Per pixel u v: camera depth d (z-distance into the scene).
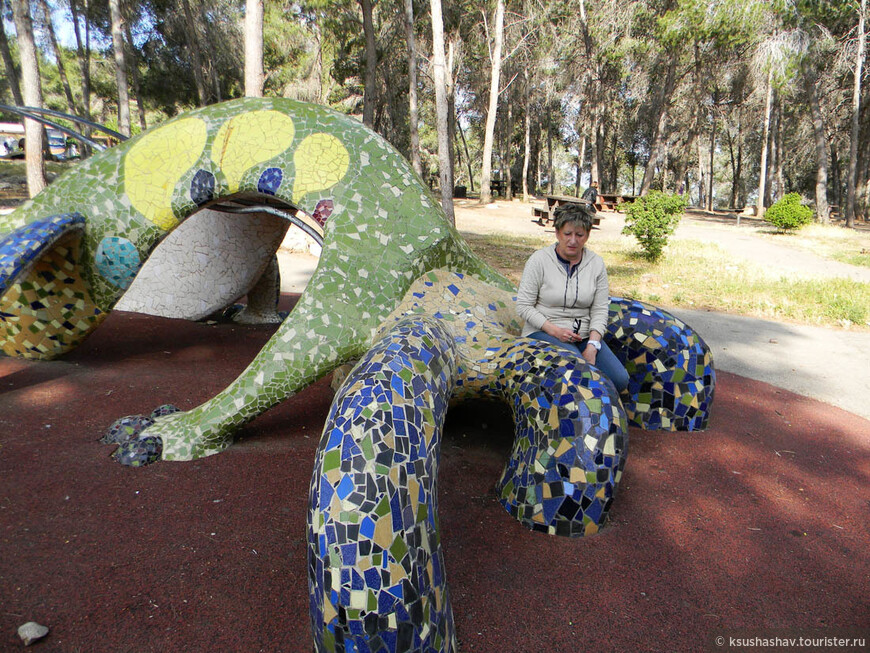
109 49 26.31
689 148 37.34
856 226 23.95
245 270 5.57
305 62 26.44
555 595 2.24
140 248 3.67
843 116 28.86
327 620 1.67
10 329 4.26
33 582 2.13
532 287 3.17
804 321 8.12
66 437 3.27
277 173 3.30
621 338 3.81
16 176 18.53
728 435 3.97
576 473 2.53
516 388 2.75
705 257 13.18
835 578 2.47
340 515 1.71
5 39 21.12
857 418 4.57
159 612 2.03
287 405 4.01
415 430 1.96
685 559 2.53
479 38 27.00
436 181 41.47
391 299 3.14
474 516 2.70
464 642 1.98
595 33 25.97
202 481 2.89
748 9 18.53
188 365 4.75
